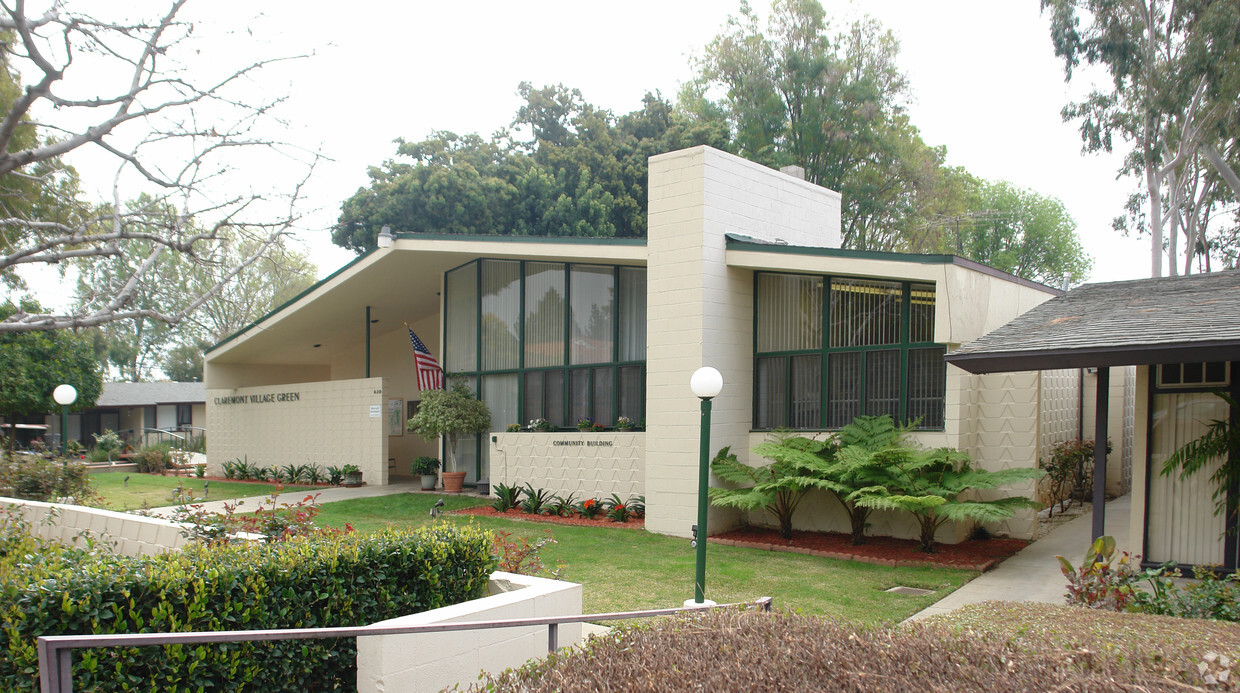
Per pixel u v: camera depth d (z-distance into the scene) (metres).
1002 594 8.77
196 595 4.78
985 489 10.88
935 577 9.57
